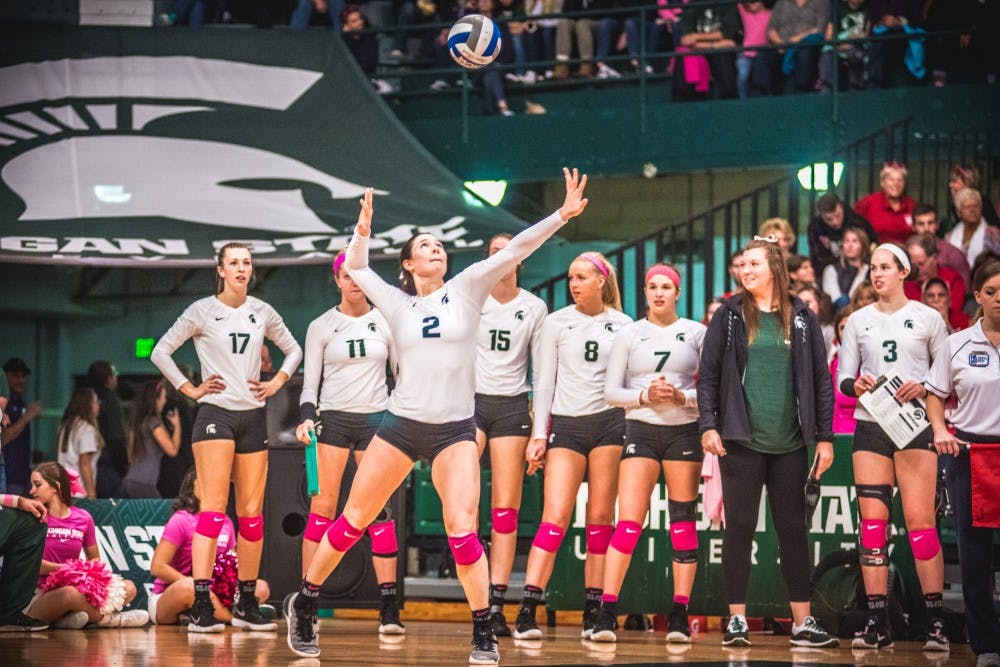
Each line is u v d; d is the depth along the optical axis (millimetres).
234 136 14758
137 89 15156
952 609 9562
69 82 15156
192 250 13266
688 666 6680
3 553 9094
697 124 15555
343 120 15047
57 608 9180
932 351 8281
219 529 8758
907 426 8141
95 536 9992
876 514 8266
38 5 16359
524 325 8922
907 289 11891
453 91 17031
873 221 13008
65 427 12531
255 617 8945
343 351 8938
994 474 7090
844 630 8969
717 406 8094
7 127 14695
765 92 15586
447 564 11773
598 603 8773
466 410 6668
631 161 15812
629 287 17234
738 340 8031
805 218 16828
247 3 17719
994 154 14617
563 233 17562
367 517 6836
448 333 6582
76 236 13430
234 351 8734
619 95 16703
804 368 7977
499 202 16609
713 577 9336
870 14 15062
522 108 17062
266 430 8914
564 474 8703
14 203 13867
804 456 8062
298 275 16953
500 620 8812
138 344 16766
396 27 16766
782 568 8156
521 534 10555
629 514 8344
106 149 14508
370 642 8219
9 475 13367
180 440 12367
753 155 15336
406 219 13742
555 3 16828
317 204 13945
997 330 7340
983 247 12633
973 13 14836
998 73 15023
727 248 13656
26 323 16719
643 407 8375
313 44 15727
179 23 17219
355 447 9047
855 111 14953
